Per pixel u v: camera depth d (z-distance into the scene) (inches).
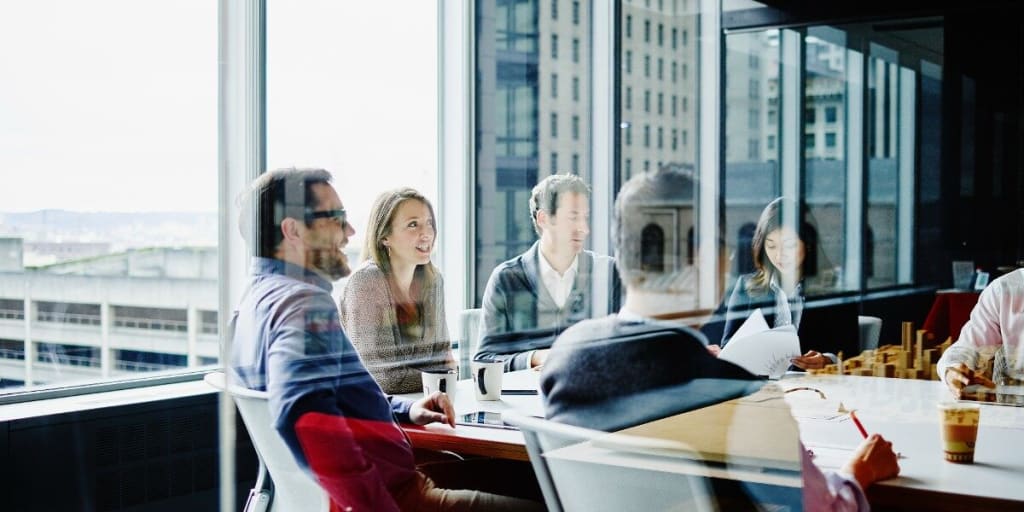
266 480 64.2
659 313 54.0
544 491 55.5
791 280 83.7
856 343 87.3
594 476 52.7
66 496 88.6
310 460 59.7
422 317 83.9
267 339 62.3
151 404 92.7
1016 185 135.8
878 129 139.6
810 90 141.9
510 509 57.7
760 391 54.9
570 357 53.8
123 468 92.0
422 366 80.2
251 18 103.2
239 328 64.9
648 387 52.5
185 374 102.2
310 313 62.7
